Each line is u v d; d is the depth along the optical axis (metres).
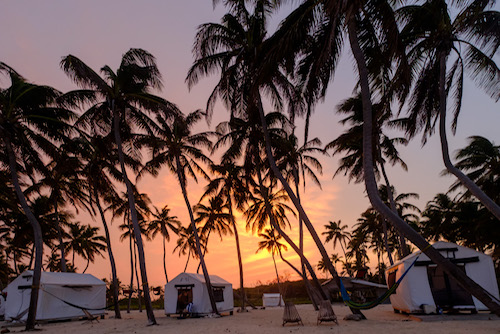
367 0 9.41
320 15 10.40
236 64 17.28
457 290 16.33
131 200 18.11
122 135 21.20
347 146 26.12
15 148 18.72
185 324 17.14
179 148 23.50
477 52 12.35
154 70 18.92
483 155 25.98
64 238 38.19
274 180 27.80
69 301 21.42
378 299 13.02
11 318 18.98
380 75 12.15
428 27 12.93
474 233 33.03
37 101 17.86
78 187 28.94
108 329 15.90
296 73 12.88
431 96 14.04
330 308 14.41
